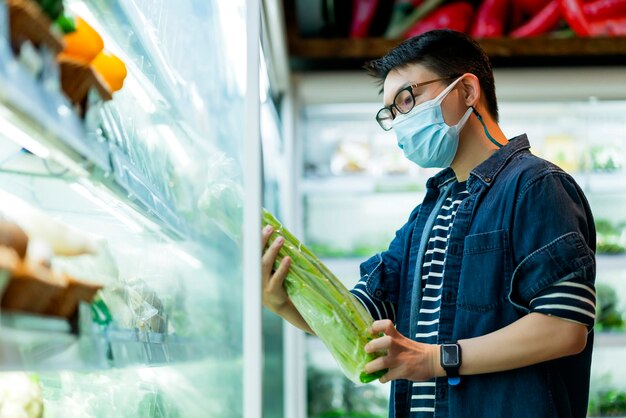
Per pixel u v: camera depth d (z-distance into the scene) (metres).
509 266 1.48
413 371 1.42
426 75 1.65
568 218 1.44
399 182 3.78
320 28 3.79
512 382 1.43
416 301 1.63
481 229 1.52
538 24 3.61
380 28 3.77
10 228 0.73
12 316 0.71
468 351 1.42
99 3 1.12
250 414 1.17
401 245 1.81
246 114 1.24
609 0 3.57
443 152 1.66
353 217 3.98
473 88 1.66
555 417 1.42
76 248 0.96
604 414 3.70
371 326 1.50
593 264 1.44
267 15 2.38
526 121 3.89
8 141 0.94
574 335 1.39
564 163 3.83
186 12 1.41
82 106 0.90
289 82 3.45
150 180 1.28
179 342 1.29
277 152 3.17
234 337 1.20
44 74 0.75
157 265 1.36
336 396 3.82
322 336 1.50
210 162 1.30
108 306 1.04
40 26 0.73
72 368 0.84
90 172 1.00
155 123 1.38
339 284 1.54
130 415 1.28
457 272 1.55
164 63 1.40
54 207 1.14
